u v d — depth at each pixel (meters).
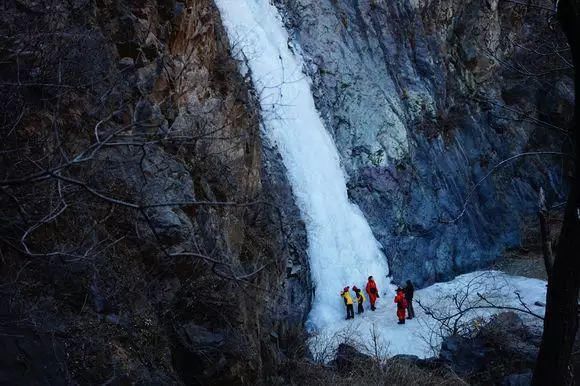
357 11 32.19
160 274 11.60
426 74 33.16
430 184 31.02
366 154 29.88
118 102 11.41
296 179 26.11
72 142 10.17
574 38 7.26
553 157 34.03
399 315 23.39
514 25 35.16
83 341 9.19
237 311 12.50
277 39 28.67
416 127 32.00
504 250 31.69
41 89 9.85
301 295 23.12
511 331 18.20
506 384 15.94
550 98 34.25
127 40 14.54
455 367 17.14
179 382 10.57
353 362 17.50
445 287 28.38
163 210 11.79
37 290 9.09
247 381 12.27
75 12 11.98
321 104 29.41
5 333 7.96
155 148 12.44
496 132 34.19
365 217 28.94
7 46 9.46
